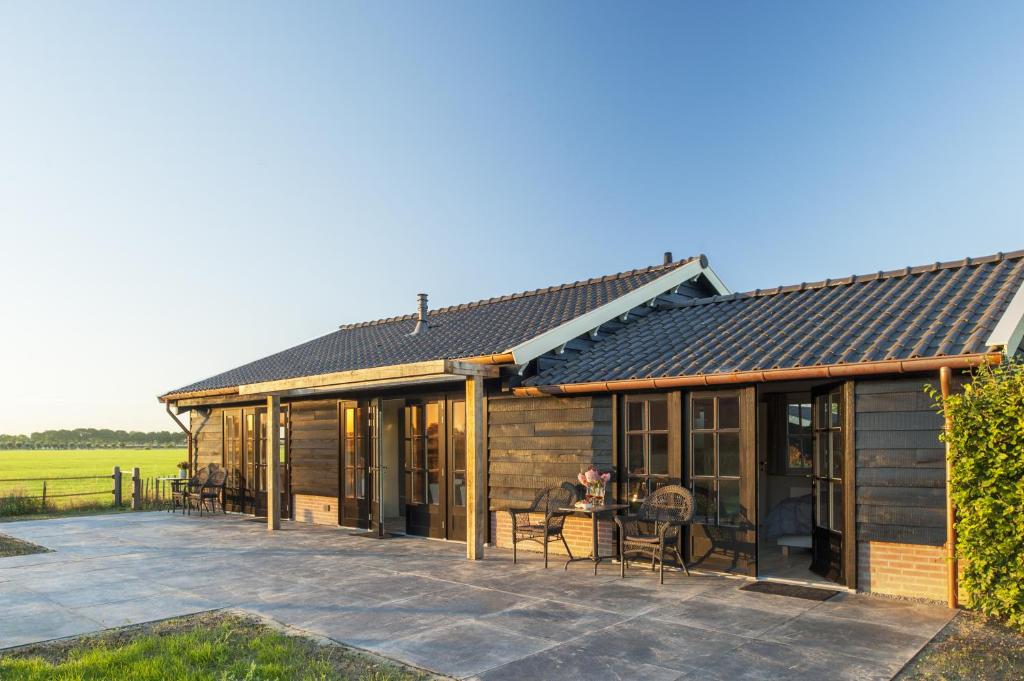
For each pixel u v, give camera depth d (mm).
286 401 13992
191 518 13938
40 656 5195
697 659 5023
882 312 7875
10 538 11234
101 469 40281
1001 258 8336
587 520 8938
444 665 4918
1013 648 5191
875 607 6363
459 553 9484
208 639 5516
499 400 9898
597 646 5328
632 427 8625
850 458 6918
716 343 8672
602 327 10445
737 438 7777
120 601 6875
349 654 5148
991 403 5602
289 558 9180
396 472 14031
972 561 5691
